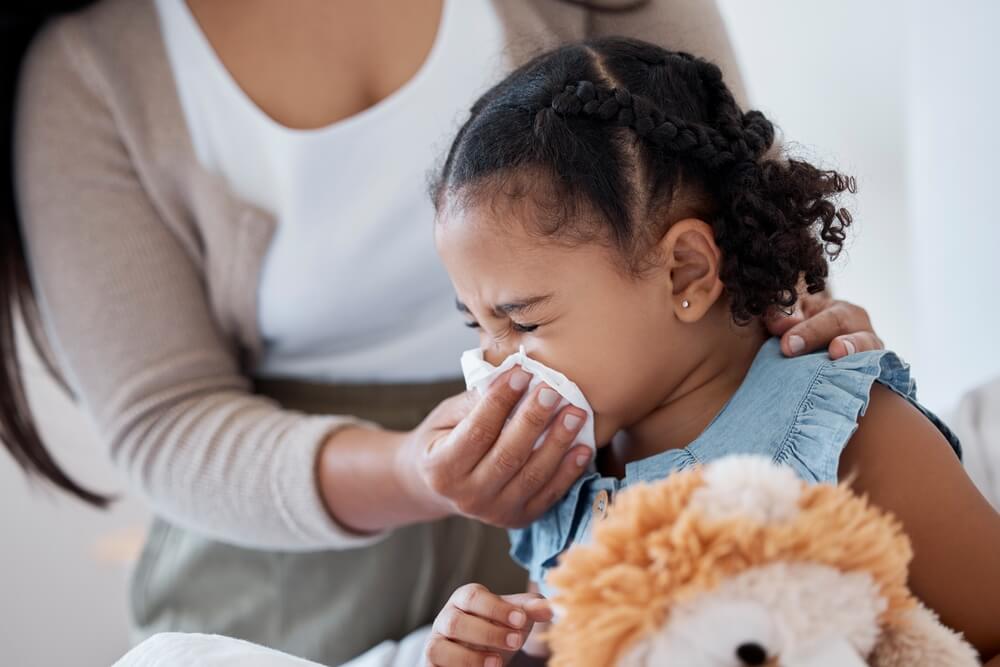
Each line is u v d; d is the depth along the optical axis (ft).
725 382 2.96
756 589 1.63
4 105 4.14
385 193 3.93
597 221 2.75
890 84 5.64
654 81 2.98
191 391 4.00
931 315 5.08
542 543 3.19
